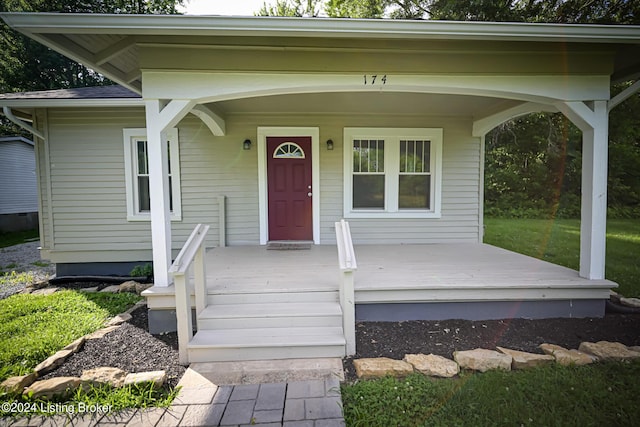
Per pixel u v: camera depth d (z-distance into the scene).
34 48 15.98
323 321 3.01
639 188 12.56
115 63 3.67
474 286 3.30
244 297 3.20
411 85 3.25
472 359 2.50
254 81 3.16
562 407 2.05
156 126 3.13
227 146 5.55
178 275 2.64
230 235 5.63
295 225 5.76
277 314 2.99
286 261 4.41
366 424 1.95
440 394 2.19
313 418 2.02
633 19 10.34
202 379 2.46
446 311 3.40
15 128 16.59
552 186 14.06
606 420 1.94
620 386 2.24
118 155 5.53
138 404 2.16
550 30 2.94
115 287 4.93
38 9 14.60
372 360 2.60
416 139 5.79
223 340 2.76
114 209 5.60
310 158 5.66
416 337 3.05
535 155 14.55
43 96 5.24
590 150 3.44
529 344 2.90
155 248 3.22
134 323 3.46
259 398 2.22
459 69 3.25
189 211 5.61
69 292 4.69
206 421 2.01
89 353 2.83
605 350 2.66
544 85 3.33
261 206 5.61
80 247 5.61
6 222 12.80
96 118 5.48
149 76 3.09
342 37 2.96
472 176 5.86
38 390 2.21
